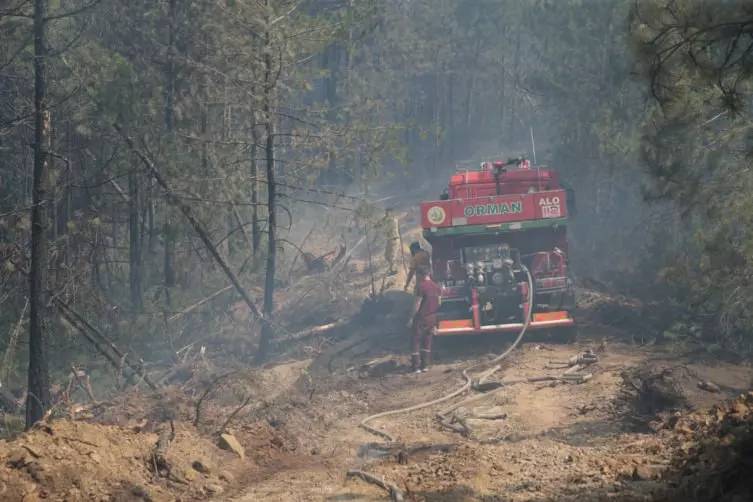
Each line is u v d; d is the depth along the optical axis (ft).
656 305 71.41
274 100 73.51
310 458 37.17
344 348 70.44
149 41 81.56
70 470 28.76
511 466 33.40
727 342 58.49
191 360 69.82
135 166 75.41
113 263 86.89
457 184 70.18
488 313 64.03
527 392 48.78
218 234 84.23
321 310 86.63
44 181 62.54
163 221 75.25
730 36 30.81
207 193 73.00
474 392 50.78
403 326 76.59
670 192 48.03
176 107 77.46
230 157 75.36
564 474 31.19
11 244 69.21
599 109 93.40
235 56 75.82
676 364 50.80
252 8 71.31
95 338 71.26
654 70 32.81
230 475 32.83
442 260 65.72
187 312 77.46
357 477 32.83
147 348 73.56
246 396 45.52
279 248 76.43
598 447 35.94
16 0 67.72
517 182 70.08
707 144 48.44
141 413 42.91
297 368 63.77
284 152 84.69
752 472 25.38
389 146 76.07
